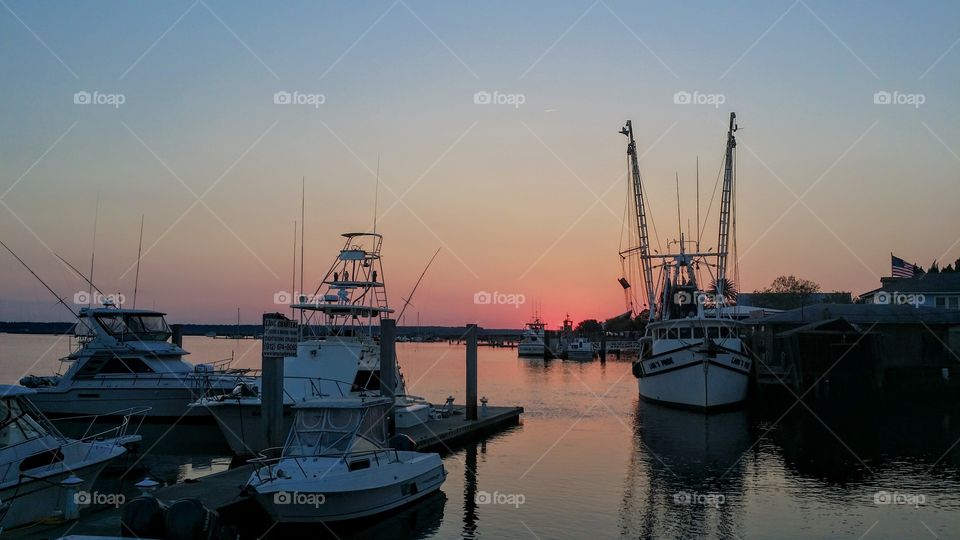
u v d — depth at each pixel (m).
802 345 47.16
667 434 35.38
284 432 28.02
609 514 21.11
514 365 102.81
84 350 36.78
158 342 37.62
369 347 33.34
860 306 57.28
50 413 35.94
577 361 115.38
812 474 26.12
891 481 25.00
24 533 17.06
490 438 34.16
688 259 55.84
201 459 28.16
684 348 44.06
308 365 30.83
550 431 36.34
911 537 18.97
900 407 45.16
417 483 21.81
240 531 19.08
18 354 86.00
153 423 35.88
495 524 20.23
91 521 17.92
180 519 15.95
